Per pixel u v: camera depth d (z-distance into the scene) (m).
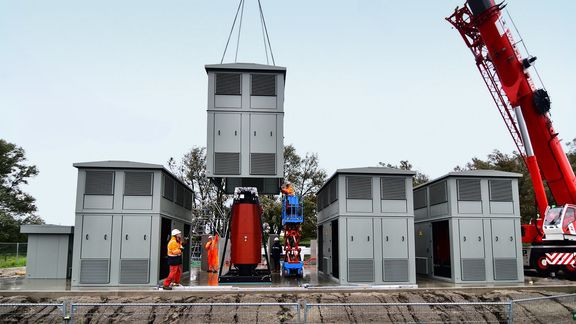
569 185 22.81
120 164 18.62
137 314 14.36
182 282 19.44
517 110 22.77
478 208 20.58
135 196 18.61
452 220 20.33
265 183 23.28
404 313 14.80
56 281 20.02
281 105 20.59
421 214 24.66
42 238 21.27
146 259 18.25
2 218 51.03
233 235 19.12
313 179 50.56
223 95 20.44
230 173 19.98
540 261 23.33
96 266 18.06
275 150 20.28
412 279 19.20
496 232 20.48
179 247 17.11
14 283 19.14
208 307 14.66
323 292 17.05
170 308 14.66
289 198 21.80
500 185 20.92
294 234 22.05
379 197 19.69
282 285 18.19
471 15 23.47
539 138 23.09
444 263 22.12
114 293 16.22
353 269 18.97
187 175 46.75
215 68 20.45
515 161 41.88
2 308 14.55
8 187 56.66
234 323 14.02
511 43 22.69
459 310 15.11
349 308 14.98
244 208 19.23
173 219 21.42
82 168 18.59
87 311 14.52
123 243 18.28
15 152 57.44
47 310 14.60
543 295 17.16
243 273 19.09
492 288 17.70
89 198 18.47
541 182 22.73
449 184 20.62
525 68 22.77
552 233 22.47
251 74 20.66
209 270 22.31
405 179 19.97
